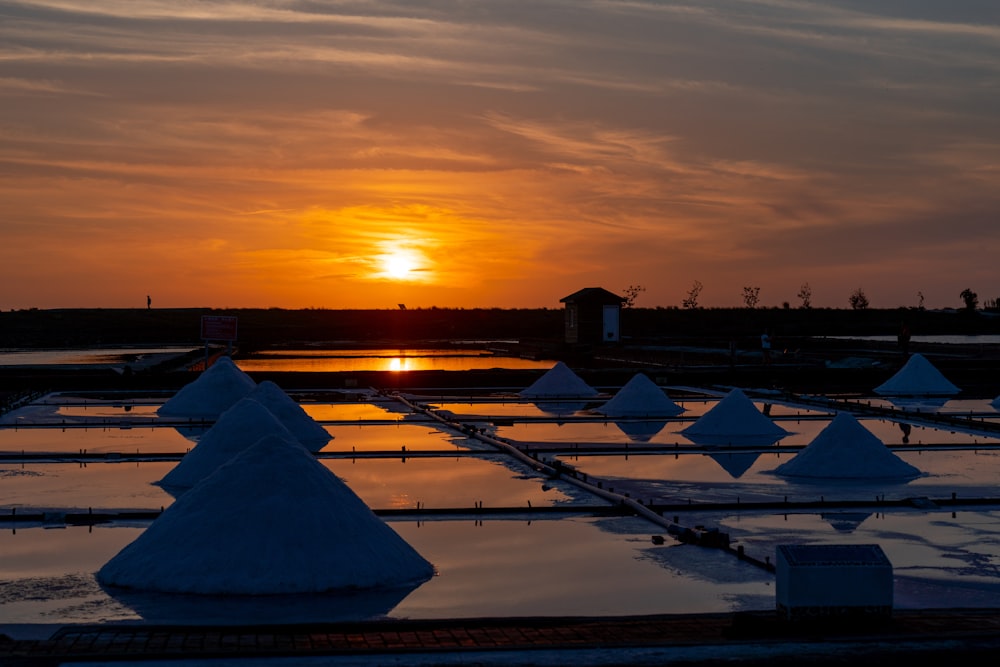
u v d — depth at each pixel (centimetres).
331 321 10019
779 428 2634
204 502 1297
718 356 5175
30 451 2272
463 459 2186
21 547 1417
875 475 1970
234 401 3023
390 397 3481
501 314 10388
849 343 6300
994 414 3027
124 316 9931
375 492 1814
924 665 920
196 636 1012
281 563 1223
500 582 1253
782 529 1534
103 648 962
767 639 991
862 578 1034
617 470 2045
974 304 10581
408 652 948
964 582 1256
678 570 1308
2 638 1002
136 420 2852
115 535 1490
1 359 5491
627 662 926
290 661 927
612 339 5881
